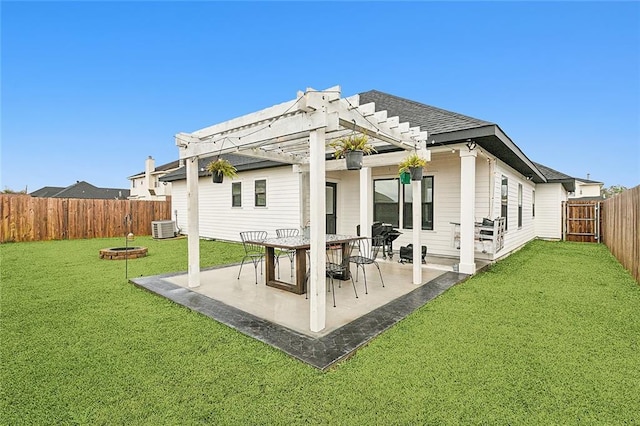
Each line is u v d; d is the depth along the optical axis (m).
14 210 11.38
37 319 3.74
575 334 3.29
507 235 8.57
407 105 8.27
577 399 2.24
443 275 5.89
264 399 2.23
